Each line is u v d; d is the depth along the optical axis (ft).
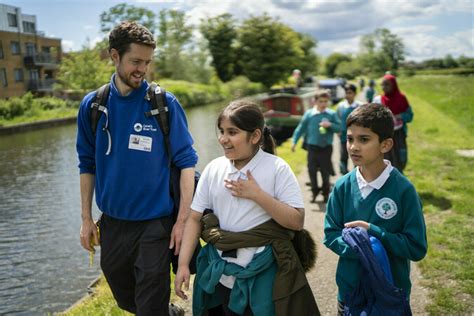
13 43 153.89
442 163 30.86
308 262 7.68
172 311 9.83
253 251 7.09
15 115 107.76
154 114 8.34
